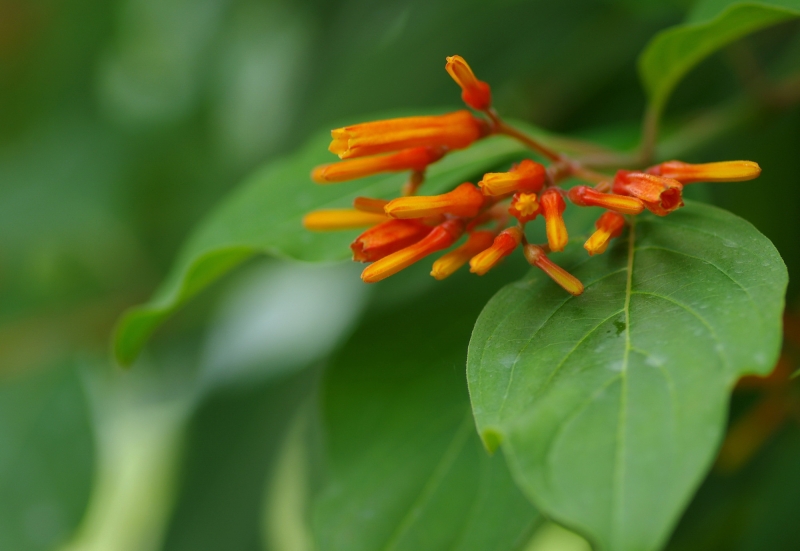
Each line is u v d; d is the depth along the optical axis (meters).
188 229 0.73
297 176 0.44
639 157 0.44
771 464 0.48
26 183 0.73
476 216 0.39
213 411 0.59
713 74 0.54
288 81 0.70
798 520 0.46
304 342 0.61
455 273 0.44
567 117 0.56
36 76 0.75
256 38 0.72
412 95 0.58
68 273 0.75
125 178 0.73
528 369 0.37
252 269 0.67
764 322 0.36
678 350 0.36
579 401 0.36
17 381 0.58
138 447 0.78
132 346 0.44
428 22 0.58
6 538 0.54
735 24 0.41
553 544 0.54
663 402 0.36
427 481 0.41
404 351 0.42
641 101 0.55
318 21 0.68
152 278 0.74
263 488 0.54
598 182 0.40
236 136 0.73
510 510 0.40
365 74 0.58
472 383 0.37
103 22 0.75
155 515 0.73
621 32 0.55
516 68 0.56
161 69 0.78
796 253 0.49
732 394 0.47
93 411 0.56
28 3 0.72
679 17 0.54
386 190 0.44
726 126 0.46
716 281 0.37
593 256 0.39
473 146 0.44
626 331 0.37
